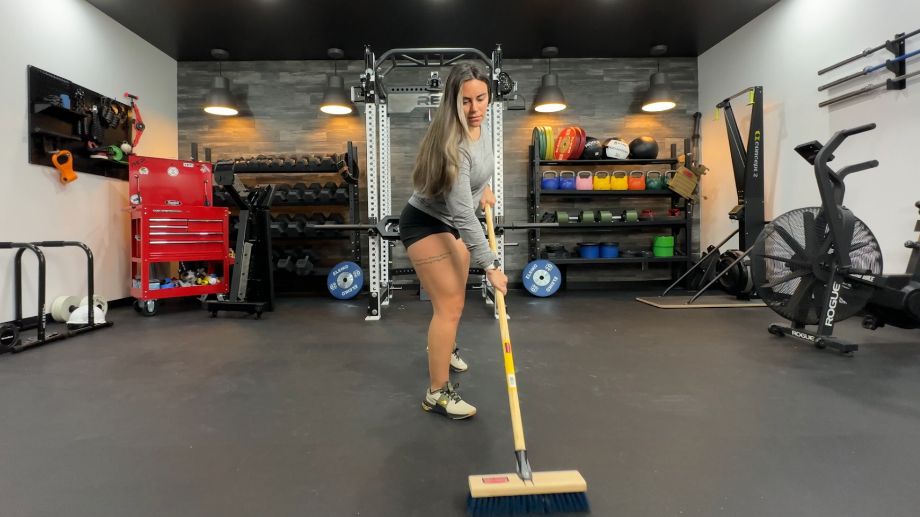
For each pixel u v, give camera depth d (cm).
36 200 345
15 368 229
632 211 521
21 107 335
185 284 416
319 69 545
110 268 422
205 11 425
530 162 546
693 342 273
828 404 174
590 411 169
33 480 123
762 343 270
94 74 410
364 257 547
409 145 549
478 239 133
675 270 559
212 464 132
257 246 409
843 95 358
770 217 445
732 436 147
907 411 167
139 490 118
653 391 190
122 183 438
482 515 106
